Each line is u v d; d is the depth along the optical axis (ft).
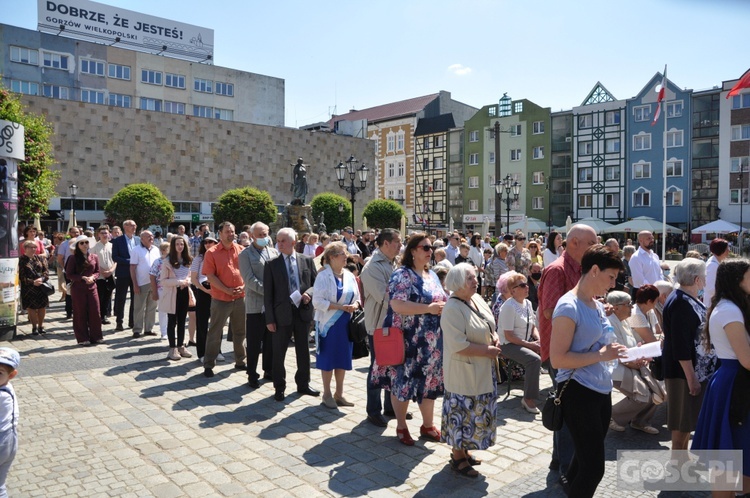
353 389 24.43
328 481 14.82
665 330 15.34
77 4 168.66
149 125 140.15
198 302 28.35
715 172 141.18
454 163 192.75
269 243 25.85
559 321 11.52
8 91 55.11
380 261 19.25
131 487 14.33
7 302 33.50
